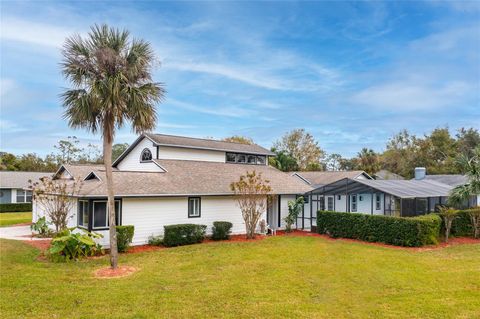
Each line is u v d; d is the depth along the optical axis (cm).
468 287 987
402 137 5397
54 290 948
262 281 1058
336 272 1167
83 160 5909
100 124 1195
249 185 2036
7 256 1327
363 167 5312
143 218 1788
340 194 2291
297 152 5797
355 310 812
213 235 1986
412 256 1437
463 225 1978
